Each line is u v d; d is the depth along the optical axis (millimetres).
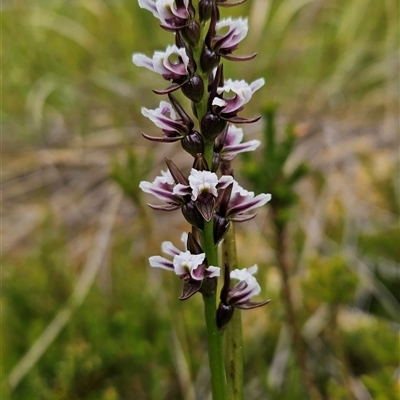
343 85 554
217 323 193
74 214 437
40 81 557
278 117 518
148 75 558
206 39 182
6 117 549
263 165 264
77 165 480
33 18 595
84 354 275
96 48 592
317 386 277
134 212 428
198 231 189
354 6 587
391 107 516
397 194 413
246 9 598
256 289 192
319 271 255
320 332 296
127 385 281
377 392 245
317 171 449
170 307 290
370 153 468
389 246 348
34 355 284
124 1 599
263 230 392
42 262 337
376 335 278
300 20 621
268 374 270
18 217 439
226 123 184
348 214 400
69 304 310
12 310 313
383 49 570
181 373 280
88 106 554
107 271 382
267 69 558
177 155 478
